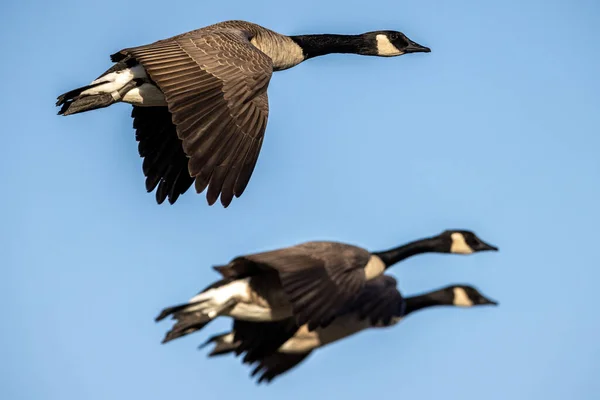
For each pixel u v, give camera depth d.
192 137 12.66
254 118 13.00
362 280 13.73
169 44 13.63
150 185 15.51
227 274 15.49
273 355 17.62
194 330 15.26
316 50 18.23
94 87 14.70
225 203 12.53
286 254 13.94
